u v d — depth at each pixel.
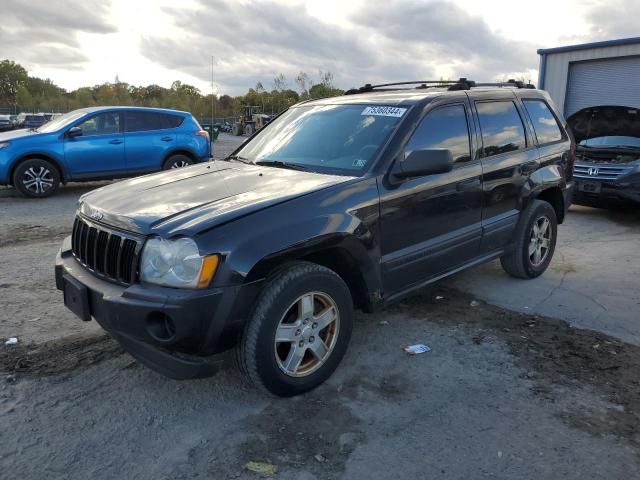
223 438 2.96
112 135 10.95
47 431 2.99
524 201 5.18
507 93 5.20
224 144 29.62
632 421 3.14
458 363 3.82
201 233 2.92
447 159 3.71
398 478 2.66
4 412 3.15
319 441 2.94
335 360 3.53
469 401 3.34
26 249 6.61
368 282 3.70
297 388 3.33
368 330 4.35
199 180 3.88
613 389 3.48
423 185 4.01
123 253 3.09
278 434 3.00
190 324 2.86
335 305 3.46
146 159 11.34
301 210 3.29
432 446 2.90
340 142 4.15
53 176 10.49
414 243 4.04
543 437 2.98
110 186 3.96
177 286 2.89
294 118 4.81
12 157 10.09
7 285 5.25
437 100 4.30
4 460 2.75
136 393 3.39
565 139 5.86
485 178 4.62
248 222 3.07
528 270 5.49
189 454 2.82
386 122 4.09
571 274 5.86
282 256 3.12
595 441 2.95
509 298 5.09
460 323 4.50
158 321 2.93
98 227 3.30
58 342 4.05
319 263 3.62
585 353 3.97
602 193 8.56
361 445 2.90
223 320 2.95
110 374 3.61
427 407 3.27
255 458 2.79
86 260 3.41
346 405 3.29
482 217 4.70
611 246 7.12
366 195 3.62
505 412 3.22
